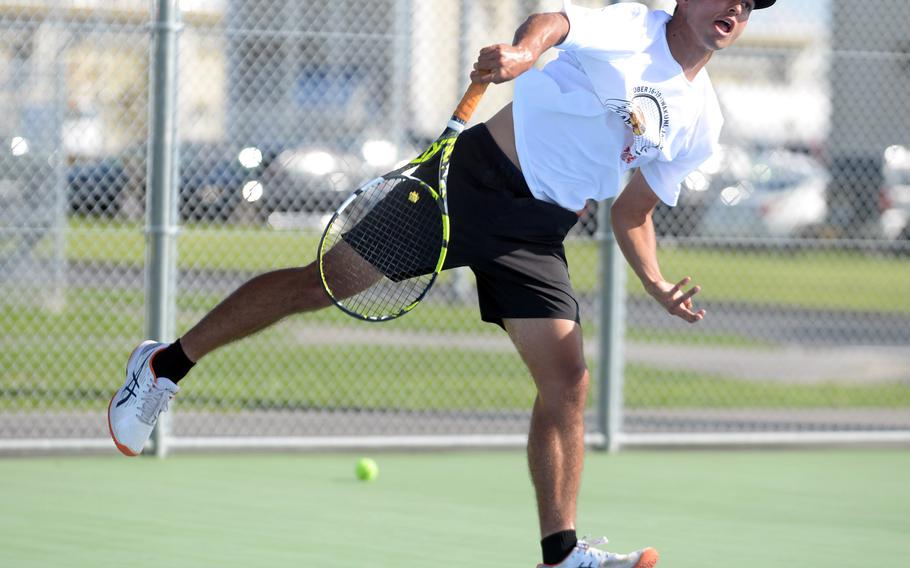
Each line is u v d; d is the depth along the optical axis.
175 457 24.62
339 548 18.05
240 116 36.94
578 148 14.65
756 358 40.53
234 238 34.88
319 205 39.59
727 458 26.14
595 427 28.14
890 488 23.50
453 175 14.70
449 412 29.52
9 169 34.81
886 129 37.31
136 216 30.56
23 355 31.75
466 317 38.62
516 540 18.75
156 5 23.67
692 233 57.94
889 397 34.59
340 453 25.59
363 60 41.31
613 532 19.66
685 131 15.13
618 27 14.32
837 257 67.38
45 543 17.91
